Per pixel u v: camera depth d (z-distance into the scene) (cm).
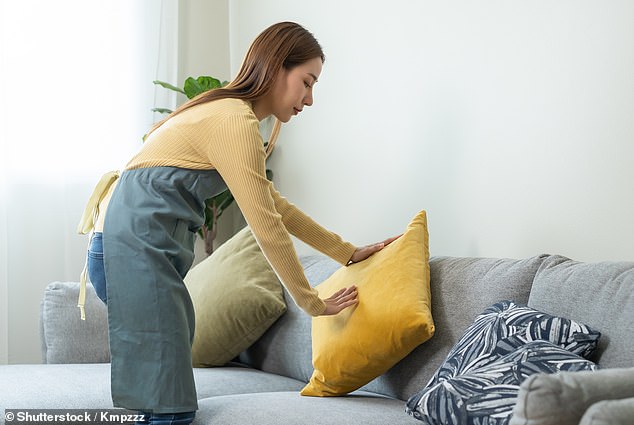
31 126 380
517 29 252
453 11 278
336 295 222
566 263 195
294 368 273
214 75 431
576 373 117
